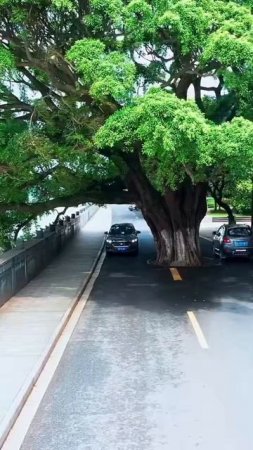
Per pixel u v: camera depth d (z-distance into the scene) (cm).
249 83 1655
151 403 842
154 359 1064
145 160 2067
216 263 2559
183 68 1744
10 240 2723
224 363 1031
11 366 987
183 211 2500
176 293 1792
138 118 1478
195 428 752
